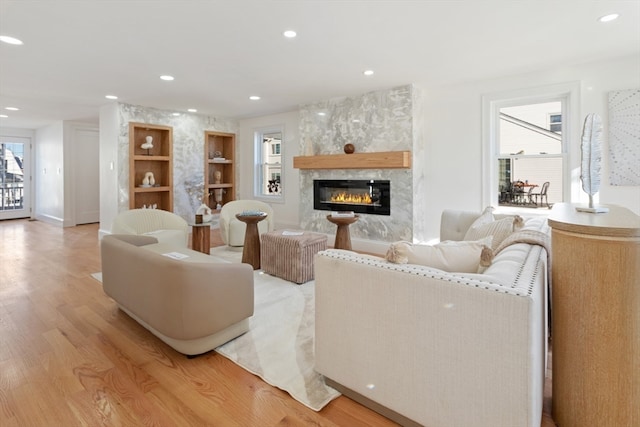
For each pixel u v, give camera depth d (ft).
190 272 6.75
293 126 21.65
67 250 17.33
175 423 5.21
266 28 9.48
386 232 16.66
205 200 22.86
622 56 11.86
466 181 15.30
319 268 5.89
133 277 7.95
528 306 3.84
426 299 4.60
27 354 7.19
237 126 24.85
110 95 17.06
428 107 16.11
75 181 25.79
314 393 5.90
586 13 8.79
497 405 4.13
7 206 28.94
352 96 17.38
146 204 20.62
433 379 4.62
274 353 7.25
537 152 13.89
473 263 5.33
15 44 10.50
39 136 28.86
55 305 9.93
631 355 4.27
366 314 5.27
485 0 8.10
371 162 16.20
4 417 5.31
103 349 7.41
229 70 13.14
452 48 11.04
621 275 4.26
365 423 5.20
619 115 11.99
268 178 24.06
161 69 12.98
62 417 5.32
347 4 8.21
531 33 9.94
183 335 6.80
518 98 14.02
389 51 11.30
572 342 4.71
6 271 13.47
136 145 20.08
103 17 8.79
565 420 4.86
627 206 12.04
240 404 5.65
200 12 8.55
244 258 13.87
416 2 8.15
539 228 7.17
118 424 5.18
